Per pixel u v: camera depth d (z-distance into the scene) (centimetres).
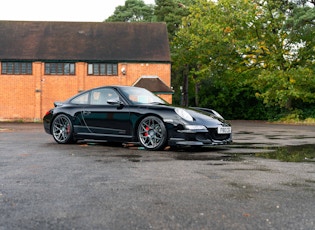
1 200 310
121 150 693
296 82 2608
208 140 682
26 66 2928
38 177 412
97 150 689
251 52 2828
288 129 1683
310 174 439
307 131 1502
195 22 3412
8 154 620
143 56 2956
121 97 758
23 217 262
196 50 3309
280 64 2747
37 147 739
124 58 2930
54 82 2941
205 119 698
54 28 3173
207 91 3722
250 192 342
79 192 340
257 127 1909
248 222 253
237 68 3088
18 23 3188
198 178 409
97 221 254
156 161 545
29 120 2925
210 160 558
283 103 2650
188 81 4447
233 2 2847
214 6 2938
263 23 2836
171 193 337
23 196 324
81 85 2931
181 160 557
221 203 302
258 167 491
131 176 420
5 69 2917
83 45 3027
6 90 2916
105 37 3114
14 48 2962
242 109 3559
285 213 274
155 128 696
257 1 2909
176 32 4078
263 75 2648
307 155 629
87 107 789
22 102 2928
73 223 249
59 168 475
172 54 3728
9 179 400
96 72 2953
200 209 284
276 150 714
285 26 2436
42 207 288
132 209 283
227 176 423
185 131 664
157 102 769
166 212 276
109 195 328
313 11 2312
